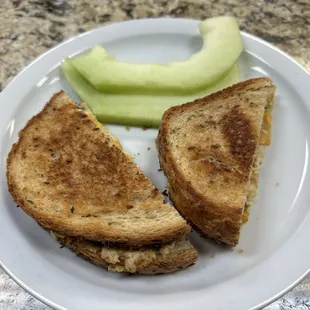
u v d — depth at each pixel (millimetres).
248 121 276
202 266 238
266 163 275
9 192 262
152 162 282
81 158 269
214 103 284
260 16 357
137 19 332
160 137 271
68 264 240
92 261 238
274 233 248
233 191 246
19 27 364
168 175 259
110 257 230
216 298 222
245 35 315
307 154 276
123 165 266
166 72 296
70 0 379
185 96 296
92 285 231
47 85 310
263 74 305
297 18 355
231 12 362
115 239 230
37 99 305
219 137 270
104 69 299
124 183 257
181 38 324
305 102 290
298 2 365
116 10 371
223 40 304
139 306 222
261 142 280
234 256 241
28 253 241
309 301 235
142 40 325
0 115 294
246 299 220
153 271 234
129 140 292
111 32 325
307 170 270
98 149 273
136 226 235
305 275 227
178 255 232
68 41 323
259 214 256
